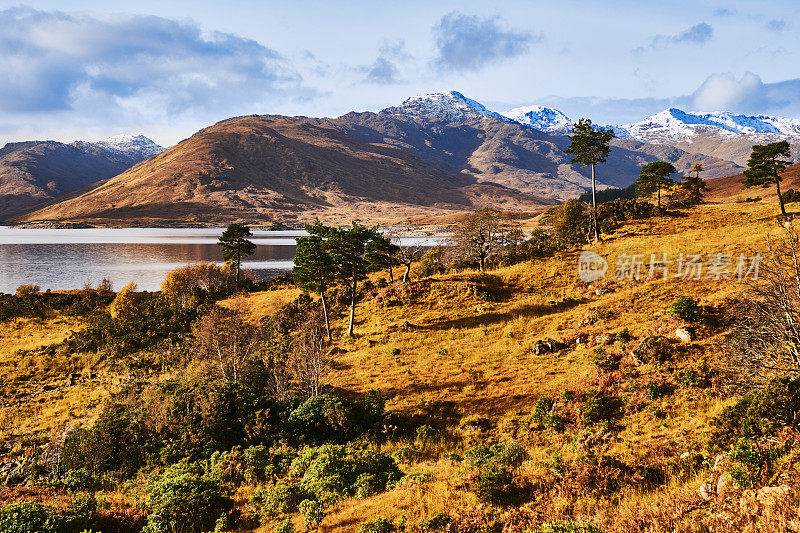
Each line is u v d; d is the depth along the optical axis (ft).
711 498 40.16
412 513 52.49
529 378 103.96
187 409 95.66
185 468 78.02
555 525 40.88
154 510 60.80
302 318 177.47
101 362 165.17
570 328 129.29
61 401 131.85
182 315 197.77
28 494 66.44
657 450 56.65
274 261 499.10
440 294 177.06
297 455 79.15
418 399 102.27
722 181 598.34
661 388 79.87
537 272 183.52
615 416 76.69
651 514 40.50
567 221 258.16
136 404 109.91
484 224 228.22
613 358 96.37
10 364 163.02
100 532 56.65
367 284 211.82
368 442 84.99
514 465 60.90
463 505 51.55
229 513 62.64
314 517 55.57
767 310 72.74
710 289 127.54
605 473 51.42
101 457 87.81
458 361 122.72
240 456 79.77
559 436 75.41
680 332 95.40
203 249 633.20
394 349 136.46
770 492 36.60
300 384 110.01
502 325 144.46
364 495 61.62
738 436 50.65
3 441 106.11
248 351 135.85
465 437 83.25
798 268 70.38
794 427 47.55
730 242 166.50
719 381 75.41
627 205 260.62
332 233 164.14
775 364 63.46
